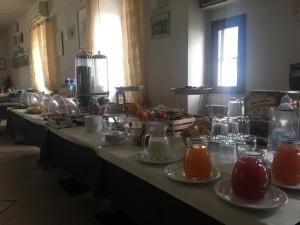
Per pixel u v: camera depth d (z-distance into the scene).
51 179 2.82
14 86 9.57
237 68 2.86
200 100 3.18
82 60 3.20
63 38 5.49
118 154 1.36
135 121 1.83
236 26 2.83
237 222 0.76
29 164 3.33
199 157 0.99
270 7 2.50
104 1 4.12
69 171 1.96
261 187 0.79
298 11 2.29
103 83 3.39
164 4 3.25
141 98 3.63
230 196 0.85
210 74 3.17
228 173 1.06
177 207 1.03
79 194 2.45
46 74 6.33
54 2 5.69
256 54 2.66
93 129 1.93
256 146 1.30
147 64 3.63
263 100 1.43
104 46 4.16
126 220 1.97
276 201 0.80
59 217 2.05
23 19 7.75
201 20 3.05
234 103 1.68
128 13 3.60
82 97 2.78
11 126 3.98
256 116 1.44
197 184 0.97
